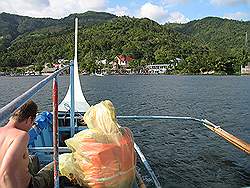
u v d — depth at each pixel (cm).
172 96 4938
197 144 1745
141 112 3212
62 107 1352
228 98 4681
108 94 5294
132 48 18725
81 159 478
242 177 1266
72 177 492
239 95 5203
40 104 3700
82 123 1126
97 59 17500
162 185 1178
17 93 5678
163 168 1362
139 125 2269
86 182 475
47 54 17000
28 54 18538
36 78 13212
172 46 19175
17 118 427
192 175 1284
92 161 469
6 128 418
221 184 1200
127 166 488
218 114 3048
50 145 877
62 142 990
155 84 8294
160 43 19512
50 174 510
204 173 1305
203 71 16325
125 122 2373
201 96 4972
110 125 482
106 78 12312
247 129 2294
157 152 1603
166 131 2078
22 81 10619
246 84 8406
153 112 3212
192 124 2280
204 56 17012
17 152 397
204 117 2861
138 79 11338
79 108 1410
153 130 2112
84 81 9944
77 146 482
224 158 1492
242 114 3030
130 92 5706
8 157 393
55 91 400
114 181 472
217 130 1163
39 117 905
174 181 1220
